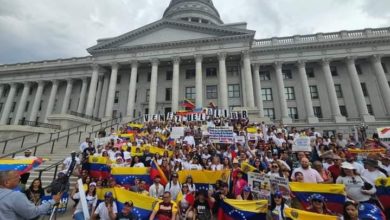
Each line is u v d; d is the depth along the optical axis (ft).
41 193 23.00
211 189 26.58
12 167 21.91
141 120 105.50
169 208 22.77
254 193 23.03
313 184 21.44
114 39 129.18
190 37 125.59
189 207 24.25
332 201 20.34
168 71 138.41
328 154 28.71
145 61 126.93
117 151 43.29
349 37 123.65
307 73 133.08
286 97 129.70
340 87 126.31
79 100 146.72
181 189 27.58
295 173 23.29
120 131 74.49
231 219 21.59
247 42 118.32
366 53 119.75
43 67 151.43
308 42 124.57
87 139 50.80
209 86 131.23
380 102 119.24
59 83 154.51
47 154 55.26
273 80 132.36
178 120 84.53
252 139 49.42
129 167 33.45
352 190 20.07
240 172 27.25
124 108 133.49
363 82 124.67
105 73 137.90
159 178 28.68
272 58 128.57
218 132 50.01
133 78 122.42
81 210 24.02
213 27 121.70
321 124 111.75
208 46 121.29
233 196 25.27
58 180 22.40
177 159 37.73
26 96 152.35
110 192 24.04
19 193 11.46
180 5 219.41
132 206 22.84
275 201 20.12
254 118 101.96
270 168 27.99
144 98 134.10
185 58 124.57
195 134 60.08
